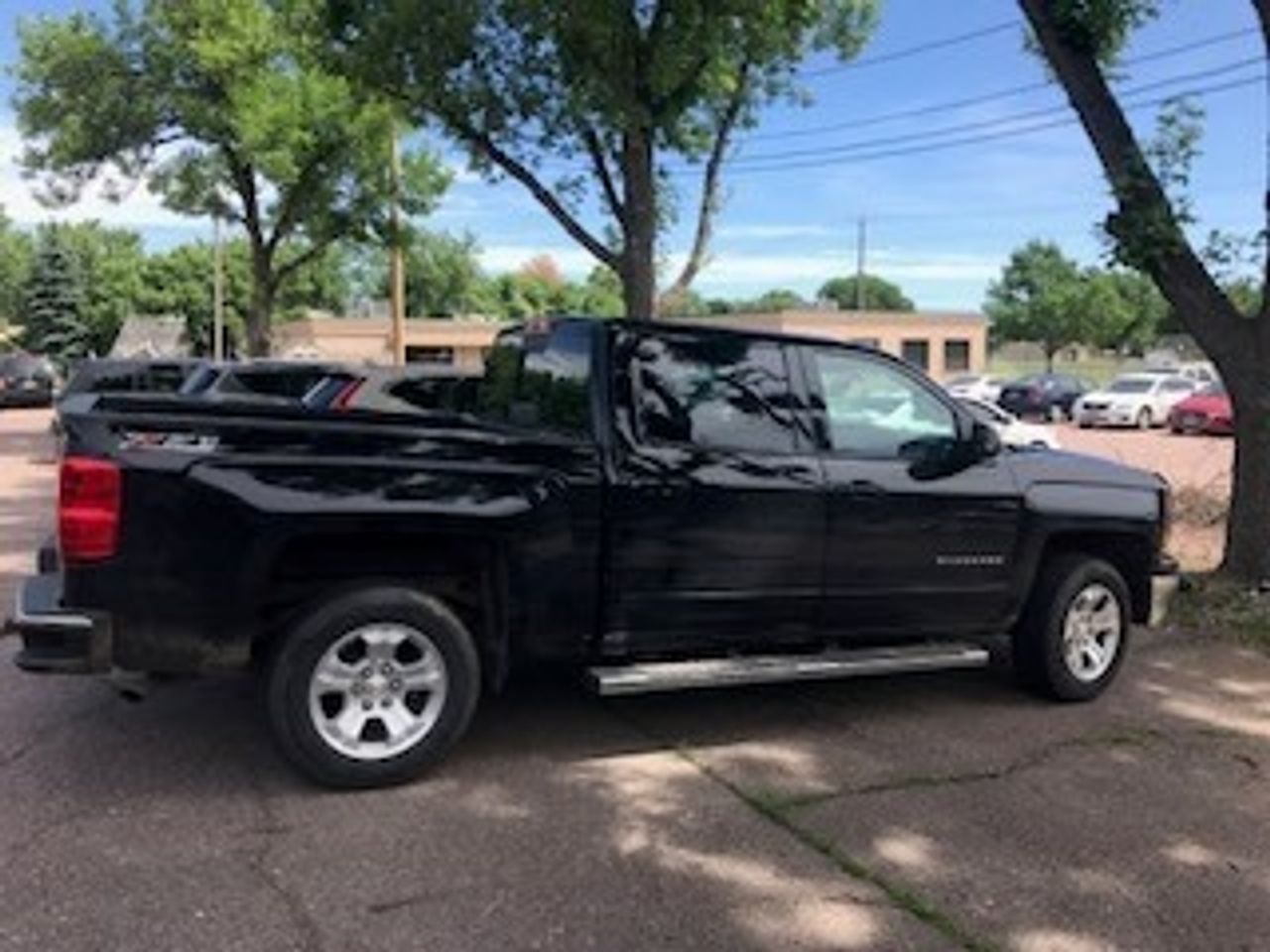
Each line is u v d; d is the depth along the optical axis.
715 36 14.13
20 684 6.39
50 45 27.00
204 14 25.16
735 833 4.75
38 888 4.14
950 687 6.86
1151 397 38.00
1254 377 8.98
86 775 5.14
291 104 25.20
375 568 5.16
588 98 14.03
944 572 6.22
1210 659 7.48
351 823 4.74
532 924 4.00
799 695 6.62
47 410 39.88
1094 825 4.90
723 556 5.66
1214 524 13.42
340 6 15.11
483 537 5.18
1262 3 8.73
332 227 28.48
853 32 18.12
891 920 4.09
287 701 4.93
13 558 10.42
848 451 6.01
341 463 4.98
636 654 5.63
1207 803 5.16
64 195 28.31
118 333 78.06
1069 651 6.56
